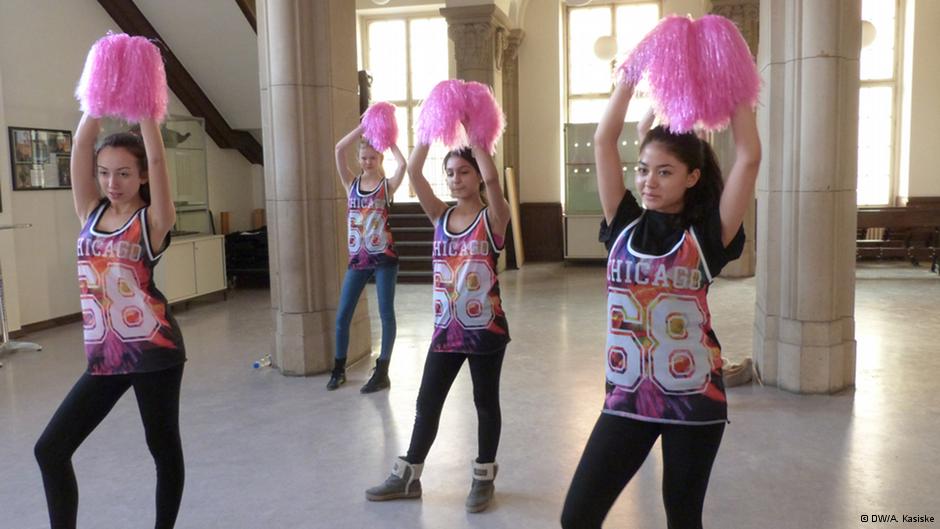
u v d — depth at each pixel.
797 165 4.65
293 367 5.41
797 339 4.72
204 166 9.17
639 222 1.95
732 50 1.73
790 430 4.06
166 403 2.43
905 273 10.39
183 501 3.29
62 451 2.37
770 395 4.72
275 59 5.25
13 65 7.30
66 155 7.93
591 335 6.71
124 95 2.24
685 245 1.87
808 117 4.58
